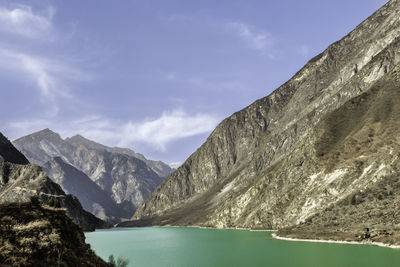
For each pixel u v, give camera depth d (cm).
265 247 10206
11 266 3650
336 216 11700
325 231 10925
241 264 7625
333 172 14450
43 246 4053
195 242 13500
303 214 14175
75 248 4581
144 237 17700
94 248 12094
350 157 14475
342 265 6631
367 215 10500
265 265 7306
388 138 13650
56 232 4412
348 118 17488
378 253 7606
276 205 16612
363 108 17362
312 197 14400
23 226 4228
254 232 16200
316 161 16088
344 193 12988
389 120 14775
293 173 17500
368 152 13888
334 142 16500
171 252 10444
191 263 8175
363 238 9106
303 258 7750
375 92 17938
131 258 9181
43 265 3841
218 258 8725
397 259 6850
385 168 12062
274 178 19362
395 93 16300
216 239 14225
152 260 8812
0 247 3822
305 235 11162
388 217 9675
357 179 13012
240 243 11894
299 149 18812
